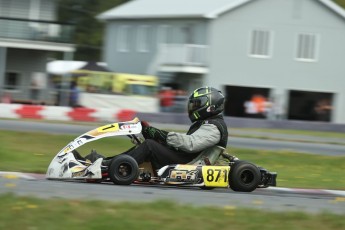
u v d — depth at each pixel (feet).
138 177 113.09
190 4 508.12
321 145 278.26
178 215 81.41
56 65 443.32
